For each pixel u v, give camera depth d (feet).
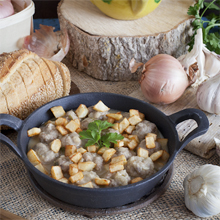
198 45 2.62
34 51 2.82
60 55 2.82
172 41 2.80
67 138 2.28
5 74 2.42
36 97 2.50
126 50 2.77
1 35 2.68
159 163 2.23
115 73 2.87
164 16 2.90
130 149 2.28
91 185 2.11
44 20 3.51
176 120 2.29
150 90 2.59
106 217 2.18
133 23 2.85
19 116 2.48
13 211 2.20
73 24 2.83
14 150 2.12
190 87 2.77
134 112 2.39
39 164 2.18
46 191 2.21
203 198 2.12
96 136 2.24
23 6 2.85
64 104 2.44
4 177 2.33
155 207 2.22
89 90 2.83
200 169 2.17
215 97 2.52
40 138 2.30
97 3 2.81
